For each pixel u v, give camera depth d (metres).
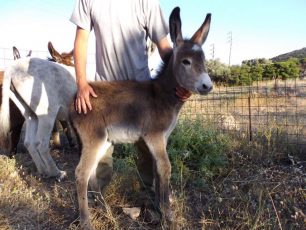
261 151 2.24
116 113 1.44
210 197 1.76
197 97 4.18
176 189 1.85
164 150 1.46
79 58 1.48
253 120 3.14
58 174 2.16
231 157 2.24
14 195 1.74
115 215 1.58
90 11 1.51
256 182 1.80
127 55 1.54
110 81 1.52
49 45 2.96
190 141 2.21
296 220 1.45
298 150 2.31
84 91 1.42
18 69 2.17
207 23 1.48
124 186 1.85
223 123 2.88
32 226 1.52
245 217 1.46
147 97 1.45
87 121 1.43
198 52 1.40
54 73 2.22
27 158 2.54
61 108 2.29
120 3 1.49
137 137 1.48
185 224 1.49
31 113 2.27
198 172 2.00
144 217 1.58
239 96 4.20
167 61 1.50
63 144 3.03
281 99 3.95
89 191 1.62
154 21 1.50
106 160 1.65
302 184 1.77
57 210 1.68
